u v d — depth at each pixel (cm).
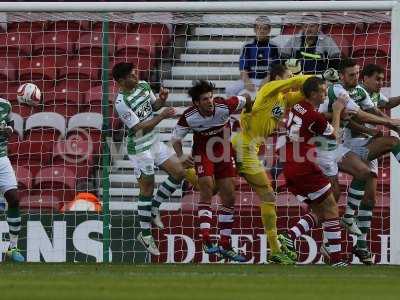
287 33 4053
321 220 3472
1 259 3822
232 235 3803
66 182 4056
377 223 3781
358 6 3675
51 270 3022
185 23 3888
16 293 2062
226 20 3884
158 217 3719
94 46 4309
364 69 3531
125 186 4025
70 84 4253
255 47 3919
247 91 3928
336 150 3488
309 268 3234
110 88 4209
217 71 4309
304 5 3697
